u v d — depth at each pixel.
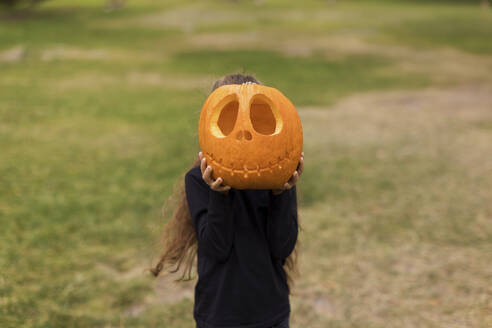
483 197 5.45
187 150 7.31
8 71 13.52
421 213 5.08
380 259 4.17
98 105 10.14
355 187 5.84
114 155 7.12
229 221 1.89
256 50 18.03
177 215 2.40
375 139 7.91
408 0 39.34
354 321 3.36
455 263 4.07
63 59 15.44
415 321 3.35
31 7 30.39
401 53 17.75
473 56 17.12
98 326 3.29
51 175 6.27
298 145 1.84
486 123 8.70
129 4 34.97
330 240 4.53
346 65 15.37
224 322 2.00
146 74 13.65
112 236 4.61
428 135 8.05
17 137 7.90
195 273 4.02
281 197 1.93
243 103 1.77
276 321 2.04
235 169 1.74
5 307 3.42
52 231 4.68
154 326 3.29
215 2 36.31
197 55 16.86
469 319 3.34
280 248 2.00
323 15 29.59
